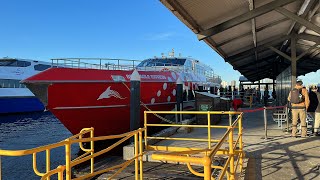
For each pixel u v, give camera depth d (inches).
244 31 376.2
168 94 542.0
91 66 458.0
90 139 157.8
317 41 430.0
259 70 936.3
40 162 448.5
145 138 289.1
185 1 229.1
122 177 242.5
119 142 188.7
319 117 344.8
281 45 560.4
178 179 231.1
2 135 743.7
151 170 255.3
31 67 1258.0
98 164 309.3
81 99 398.6
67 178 138.3
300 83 339.9
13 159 467.2
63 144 135.7
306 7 305.0
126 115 451.2
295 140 320.5
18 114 1210.0
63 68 389.4
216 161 252.2
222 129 447.2
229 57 496.7
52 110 387.5
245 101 1087.6
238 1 255.4
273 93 1035.9
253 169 216.4
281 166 222.5
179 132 416.5
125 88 436.5
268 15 332.8
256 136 355.9
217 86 1062.4
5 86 1168.8
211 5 249.6
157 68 657.6
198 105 518.0
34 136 729.0
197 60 833.5
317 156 248.8
